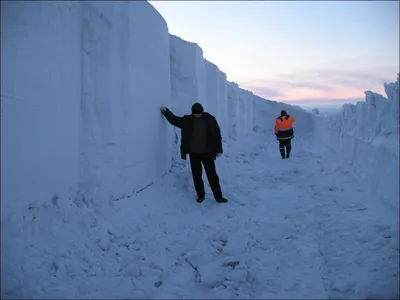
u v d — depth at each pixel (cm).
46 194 380
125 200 499
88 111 454
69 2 420
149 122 598
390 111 530
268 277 344
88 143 454
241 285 330
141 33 559
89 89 453
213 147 587
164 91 685
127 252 391
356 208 505
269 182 773
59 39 401
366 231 408
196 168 593
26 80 349
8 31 329
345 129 790
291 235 444
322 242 416
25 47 348
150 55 602
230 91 1479
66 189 414
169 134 711
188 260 382
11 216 330
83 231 394
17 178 338
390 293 292
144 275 351
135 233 437
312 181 746
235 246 404
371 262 342
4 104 321
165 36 691
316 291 314
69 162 421
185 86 880
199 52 940
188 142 588
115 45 487
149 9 595
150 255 388
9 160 328
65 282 321
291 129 1155
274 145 1666
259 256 391
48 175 383
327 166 862
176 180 663
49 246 348
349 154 716
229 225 487
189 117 597
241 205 587
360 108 661
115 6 483
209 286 333
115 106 487
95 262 356
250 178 810
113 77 482
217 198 595
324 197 600
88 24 451
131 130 527
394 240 367
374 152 524
